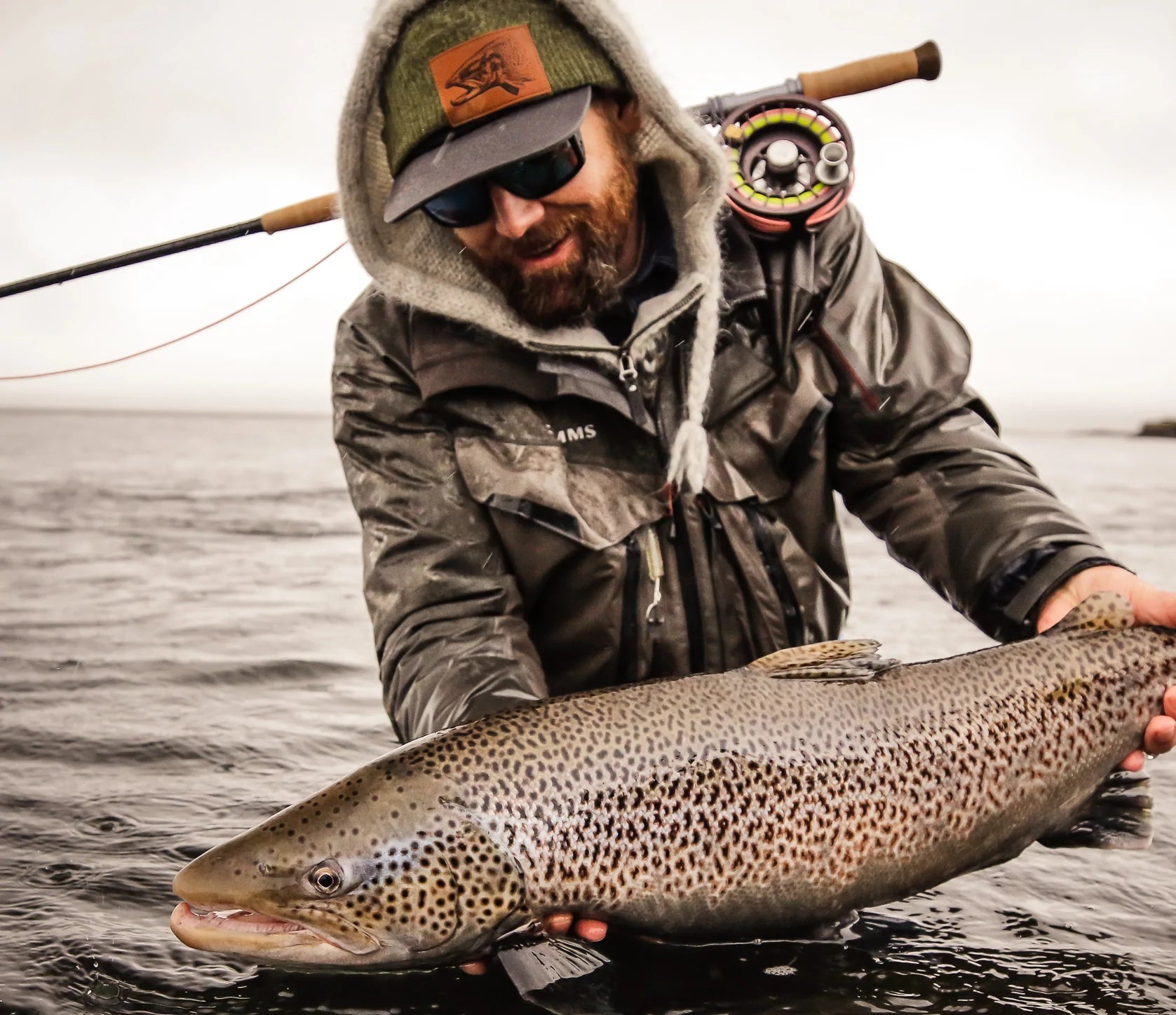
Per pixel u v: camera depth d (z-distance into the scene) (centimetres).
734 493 106
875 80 119
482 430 105
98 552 380
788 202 108
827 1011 81
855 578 325
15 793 127
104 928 94
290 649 221
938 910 99
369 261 104
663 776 85
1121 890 103
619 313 107
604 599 104
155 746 148
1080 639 97
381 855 83
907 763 90
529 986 83
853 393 108
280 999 84
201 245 139
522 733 86
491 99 93
